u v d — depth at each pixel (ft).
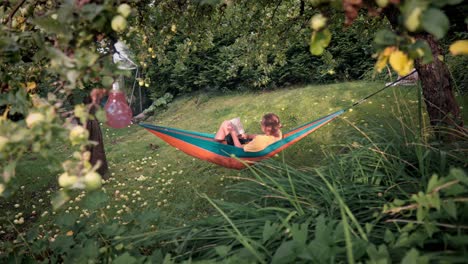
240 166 15.31
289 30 17.24
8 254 6.82
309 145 20.40
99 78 5.07
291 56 34.78
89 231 7.20
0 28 4.98
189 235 6.70
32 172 23.49
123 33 7.61
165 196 18.39
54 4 5.29
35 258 6.93
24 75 6.33
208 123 30.58
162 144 27.86
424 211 4.91
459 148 8.25
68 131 4.17
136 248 6.84
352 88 28.14
